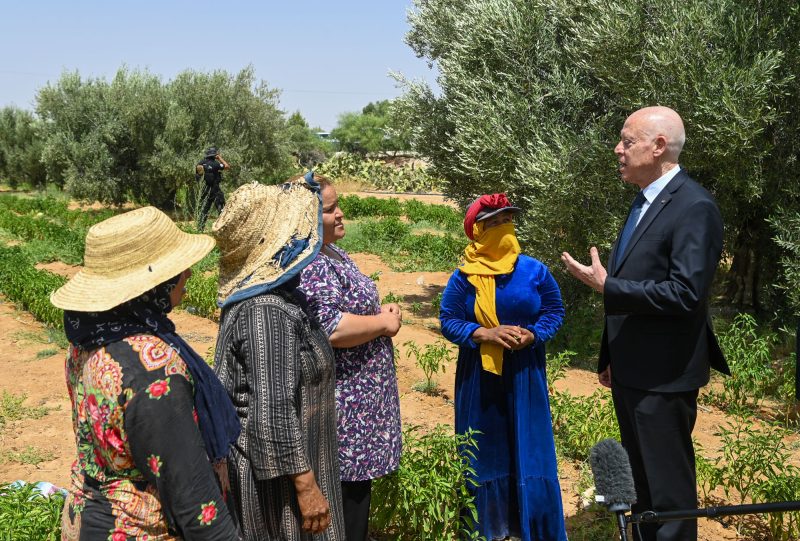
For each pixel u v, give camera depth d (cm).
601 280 338
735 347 752
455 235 1923
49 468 550
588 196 876
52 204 2520
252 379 250
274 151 2658
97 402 204
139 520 208
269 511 261
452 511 383
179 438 203
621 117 895
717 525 454
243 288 261
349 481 311
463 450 385
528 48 925
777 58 763
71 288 216
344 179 3653
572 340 876
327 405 276
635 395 349
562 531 382
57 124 2448
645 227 345
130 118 2375
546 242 896
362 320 300
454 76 957
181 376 209
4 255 1390
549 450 382
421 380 749
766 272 975
